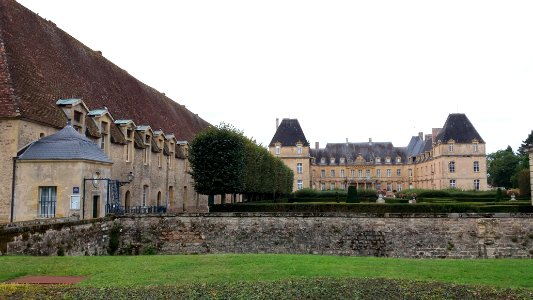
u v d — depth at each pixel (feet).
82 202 81.66
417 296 39.17
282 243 96.53
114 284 42.42
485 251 94.68
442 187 284.20
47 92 94.32
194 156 123.34
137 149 120.16
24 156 81.25
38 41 103.96
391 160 389.19
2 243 59.00
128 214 94.99
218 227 97.09
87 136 98.12
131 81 150.51
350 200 159.33
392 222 96.99
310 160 345.51
